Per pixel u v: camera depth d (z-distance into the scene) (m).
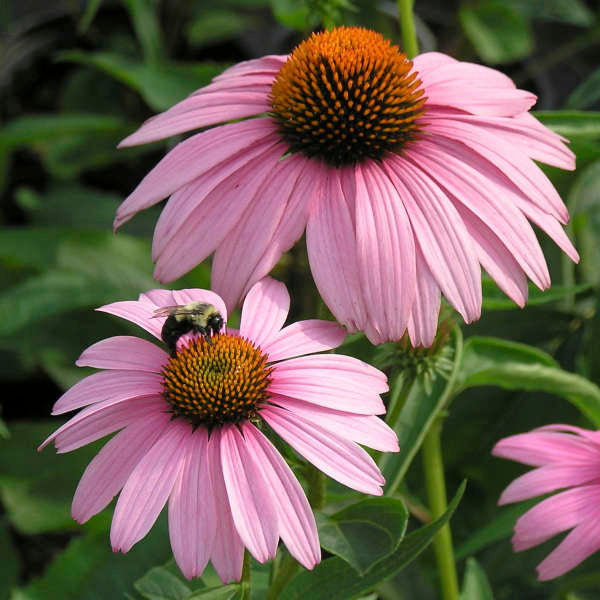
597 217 0.87
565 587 0.72
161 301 0.65
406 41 0.73
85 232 0.89
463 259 0.64
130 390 0.63
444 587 0.72
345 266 0.64
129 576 0.75
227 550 0.61
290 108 0.66
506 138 0.67
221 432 0.62
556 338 0.82
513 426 0.80
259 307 0.65
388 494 0.67
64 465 0.82
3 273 0.94
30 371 0.97
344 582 0.64
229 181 0.66
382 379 0.63
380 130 0.66
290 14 0.79
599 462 0.67
